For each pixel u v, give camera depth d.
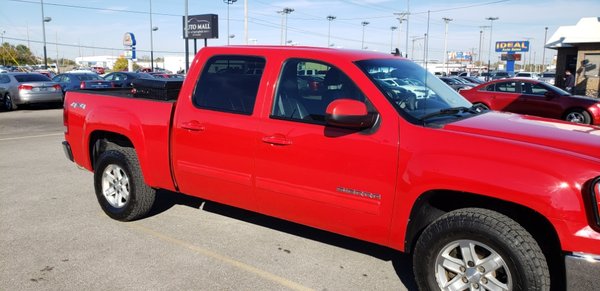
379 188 3.52
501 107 15.36
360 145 3.57
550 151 2.98
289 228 5.16
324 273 4.12
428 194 3.35
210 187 4.50
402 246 3.52
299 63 4.06
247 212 5.68
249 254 4.49
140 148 4.92
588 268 2.77
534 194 2.89
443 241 3.26
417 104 3.79
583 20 29.39
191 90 4.60
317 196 3.81
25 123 14.33
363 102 3.67
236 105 4.30
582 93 26.69
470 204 3.46
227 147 4.27
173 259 4.36
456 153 3.20
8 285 3.84
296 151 3.87
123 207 5.23
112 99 5.26
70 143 5.77
